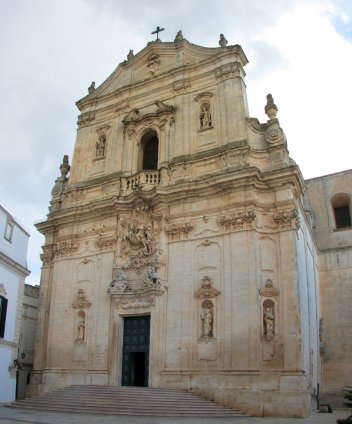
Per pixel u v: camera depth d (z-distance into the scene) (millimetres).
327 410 24547
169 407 20750
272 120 28047
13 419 17484
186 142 29969
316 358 28891
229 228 25859
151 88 33438
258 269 24578
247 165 26656
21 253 29422
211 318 24953
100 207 30531
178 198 27953
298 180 26031
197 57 32469
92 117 35500
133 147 32281
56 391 24734
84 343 28469
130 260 28391
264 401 21859
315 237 37750
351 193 37906
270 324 23531
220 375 23453
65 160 36156
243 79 30547
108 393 22719
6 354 26984
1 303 26500
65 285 30641
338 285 34688
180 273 26688
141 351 26500
